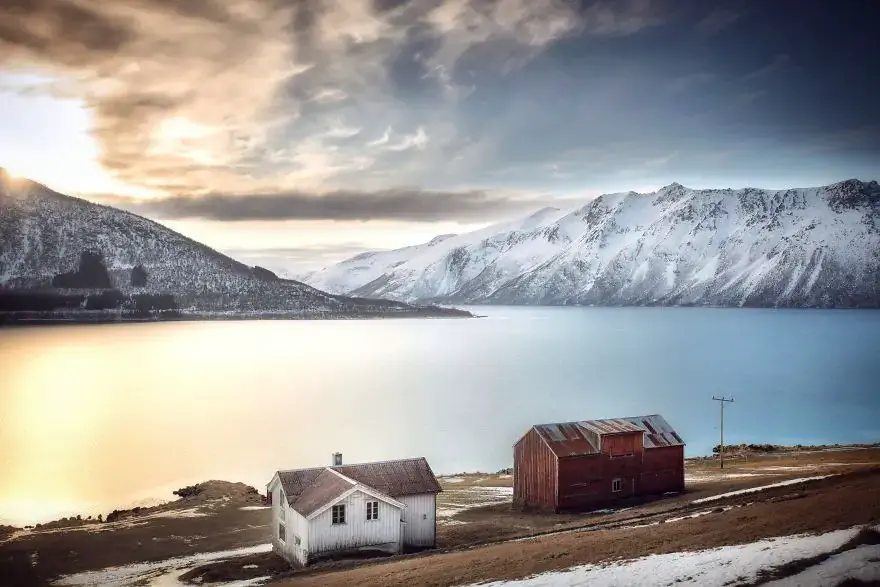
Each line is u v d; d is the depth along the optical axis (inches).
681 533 1583.4
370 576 1556.3
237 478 4126.5
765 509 1734.7
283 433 5708.7
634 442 2600.9
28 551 2174.0
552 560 1482.5
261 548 2159.2
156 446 5191.9
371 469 2036.2
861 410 6624.0
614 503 2539.4
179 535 2351.1
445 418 6358.3
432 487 2018.9
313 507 1847.9
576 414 6510.8
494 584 1352.1
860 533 1321.4
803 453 3858.3
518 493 2620.6
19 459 4704.7
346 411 6815.9
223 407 7165.4
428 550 1936.5
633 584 1234.6
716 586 1173.7
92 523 2625.5
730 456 3991.1
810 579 1144.2
